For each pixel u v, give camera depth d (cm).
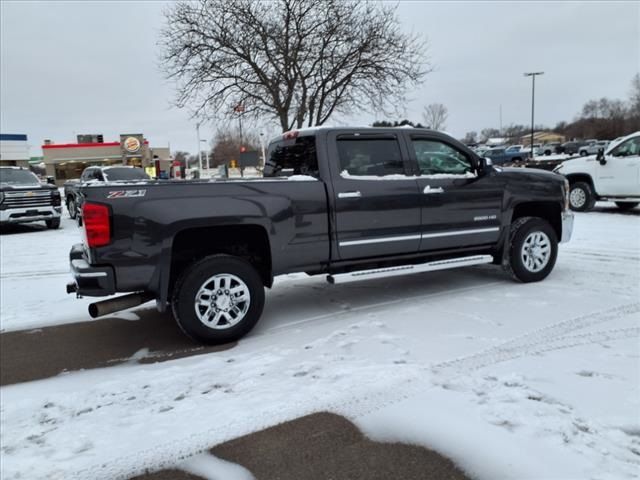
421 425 277
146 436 284
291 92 1366
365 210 477
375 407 299
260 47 1348
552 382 320
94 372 390
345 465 250
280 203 438
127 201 390
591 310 464
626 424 269
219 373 366
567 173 1227
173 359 405
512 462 241
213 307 421
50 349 446
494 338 403
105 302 395
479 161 541
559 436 260
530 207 610
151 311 557
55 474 253
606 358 354
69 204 1752
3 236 1283
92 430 295
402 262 525
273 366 372
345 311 507
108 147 4694
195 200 408
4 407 333
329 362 371
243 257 457
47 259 921
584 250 762
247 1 1333
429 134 526
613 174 1127
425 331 429
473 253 569
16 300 624
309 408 303
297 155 503
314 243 458
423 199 507
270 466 253
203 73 1379
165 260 401
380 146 497
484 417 281
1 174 1434
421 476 239
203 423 294
